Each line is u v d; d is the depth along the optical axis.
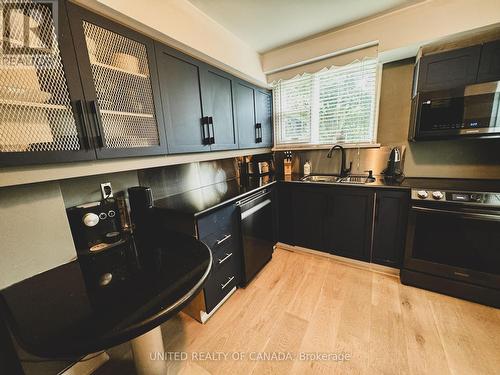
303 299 1.83
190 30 1.58
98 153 1.06
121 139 1.18
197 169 2.24
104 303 0.77
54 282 0.95
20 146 0.82
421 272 1.86
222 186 2.32
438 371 1.21
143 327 0.65
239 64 2.19
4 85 0.78
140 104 1.27
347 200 2.20
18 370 0.98
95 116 1.04
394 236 2.03
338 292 1.89
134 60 1.22
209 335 1.52
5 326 0.92
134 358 0.96
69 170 0.99
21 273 0.98
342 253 2.35
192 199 1.81
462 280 1.71
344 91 2.44
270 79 2.69
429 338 1.41
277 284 2.04
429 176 2.23
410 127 2.13
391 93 2.29
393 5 1.78
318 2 1.68
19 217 0.97
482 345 1.34
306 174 2.79
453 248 1.71
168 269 0.96
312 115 2.70
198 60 1.68
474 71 1.66
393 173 2.28
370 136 2.40
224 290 1.76
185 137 1.58
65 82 0.93
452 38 1.78
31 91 0.84
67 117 0.95
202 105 1.72
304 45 2.32
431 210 1.71
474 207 1.59
